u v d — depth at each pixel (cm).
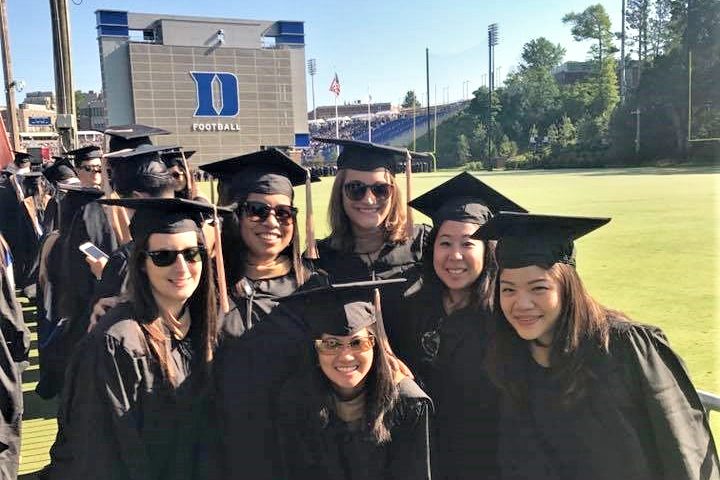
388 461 233
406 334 282
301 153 4588
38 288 484
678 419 201
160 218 232
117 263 342
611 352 209
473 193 287
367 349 230
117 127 539
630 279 800
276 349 255
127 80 3947
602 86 6144
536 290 212
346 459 234
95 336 220
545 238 217
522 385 226
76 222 434
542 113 6650
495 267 264
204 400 239
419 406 234
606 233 1211
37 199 984
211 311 243
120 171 376
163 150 420
